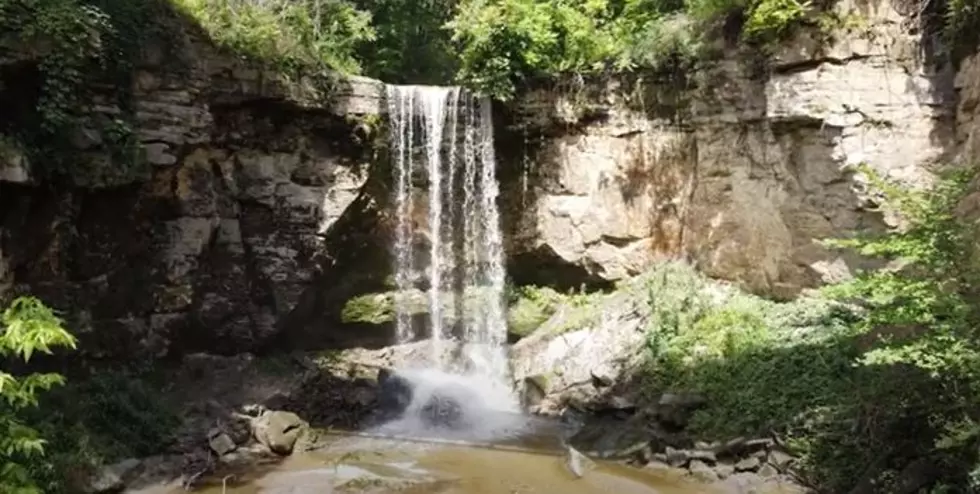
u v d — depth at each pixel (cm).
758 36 1372
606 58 1605
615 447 1179
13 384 605
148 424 1141
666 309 1423
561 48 1655
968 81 1230
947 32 1254
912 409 920
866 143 1295
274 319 1555
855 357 1134
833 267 1320
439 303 1717
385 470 1102
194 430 1192
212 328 1487
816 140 1334
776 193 1407
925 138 1294
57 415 1034
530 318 1661
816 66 1318
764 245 1433
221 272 1491
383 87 1608
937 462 850
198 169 1416
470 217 1703
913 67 1305
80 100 1178
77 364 1217
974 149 1193
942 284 880
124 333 1320
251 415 1254
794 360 1185
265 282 1547
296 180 1553
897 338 1018
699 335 1349
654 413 1209
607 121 1620
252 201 1511
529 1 1692
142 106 1290
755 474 1038
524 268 1727
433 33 2198
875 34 1303
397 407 1403
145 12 1292
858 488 907
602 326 1516
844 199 1308
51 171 1131
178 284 1398
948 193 920
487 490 1027
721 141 1488
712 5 1457
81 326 1225
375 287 1703
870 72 1302
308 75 1512
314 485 1034
